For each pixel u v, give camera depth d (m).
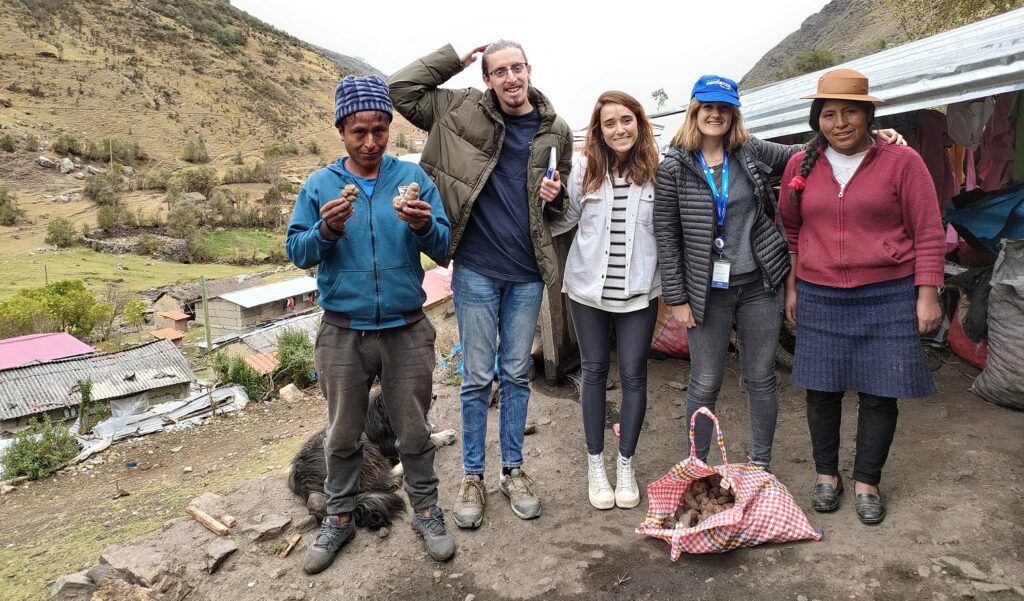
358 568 2.76
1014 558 2.37
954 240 5.47
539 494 3.26
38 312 43.06
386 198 2.56
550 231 3.03
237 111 174.50
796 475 3.21
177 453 9.20
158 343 25.95
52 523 6.39
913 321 2.51
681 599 2.38
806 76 7.41
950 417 3.54
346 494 2.82
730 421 3.92
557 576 2.58
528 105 2.89
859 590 2.31
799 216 2.78
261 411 11.38
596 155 2.86
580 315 3.00
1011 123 4.88
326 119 195.62
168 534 3.09
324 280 2.56
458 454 3.86
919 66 3.76
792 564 2.49
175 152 142.38
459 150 2.86
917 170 2.40
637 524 2.90
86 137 135.12
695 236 2.70
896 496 2.87
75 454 9.62
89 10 198.00
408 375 2.68
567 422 4.11
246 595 2.64
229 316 48.00
